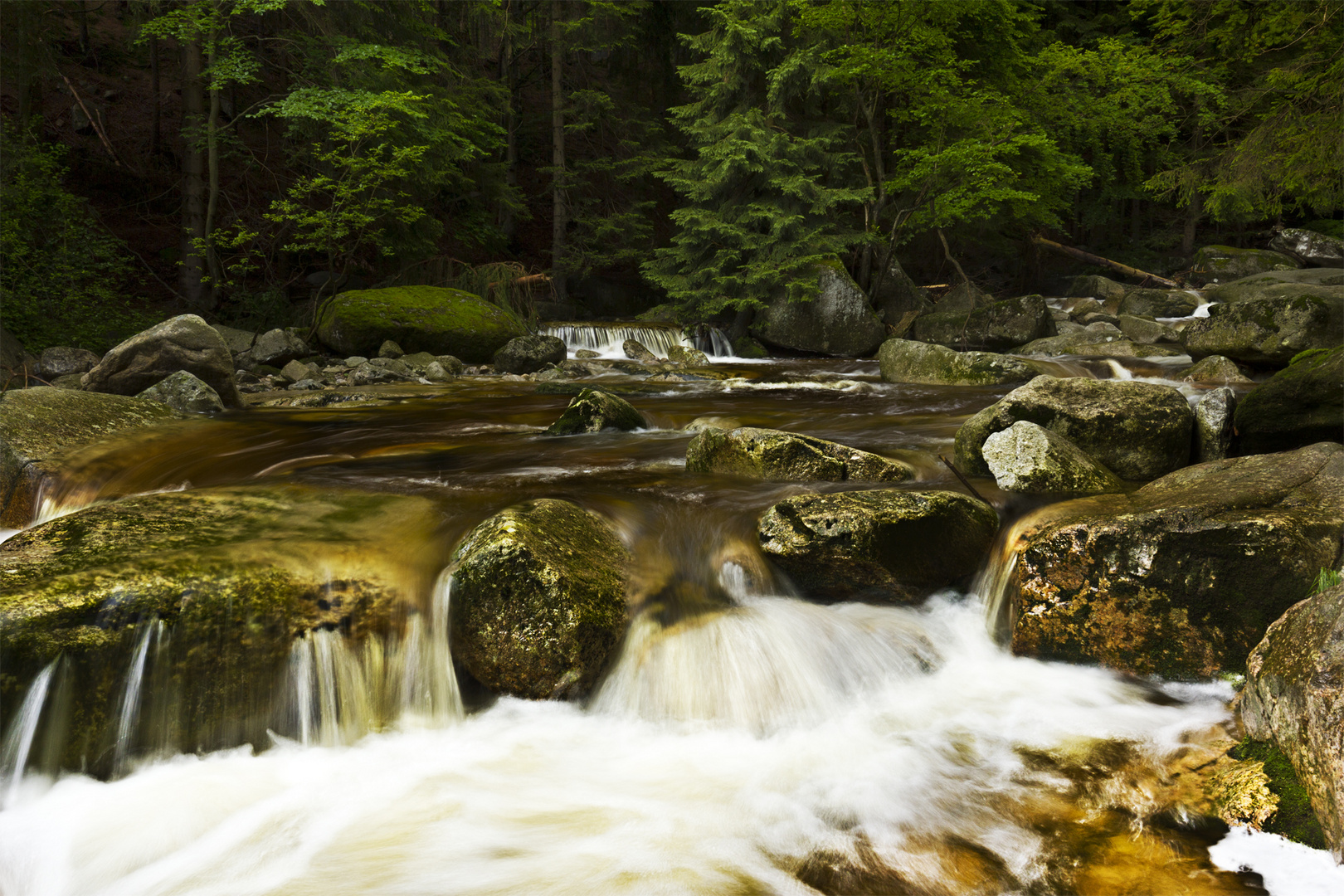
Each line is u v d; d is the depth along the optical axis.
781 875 2.57
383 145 14.91
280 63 18.05
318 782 3.16
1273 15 12.79
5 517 5.51
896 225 17.47
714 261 17.23
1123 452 5.30
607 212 22.77
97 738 3.13
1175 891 2.41
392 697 3.62
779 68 15.87
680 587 4.14
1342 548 3.46
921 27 16.06
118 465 5.90
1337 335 9.63
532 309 17.09
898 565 4.20
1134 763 3.09
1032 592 3.92
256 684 3.39
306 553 3.77
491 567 3.59
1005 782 3.04
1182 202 14.95
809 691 3.71
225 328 14.00
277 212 15.98
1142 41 22.73
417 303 14.52
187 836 2.84
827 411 8.98
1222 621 3.56
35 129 15.89
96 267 12.83
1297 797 2.62
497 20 18.50
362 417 8.55
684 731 3.56
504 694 3.66
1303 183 12.77
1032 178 18.66
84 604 3.15
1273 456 4.32
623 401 7.72
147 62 22.02
